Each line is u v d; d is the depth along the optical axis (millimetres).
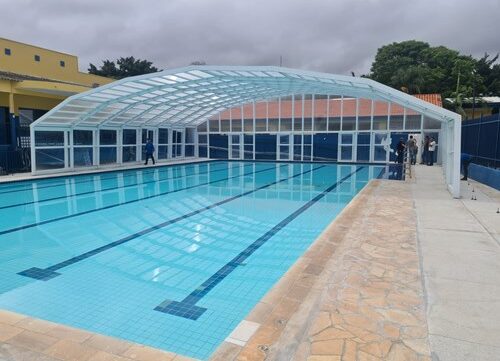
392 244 5551
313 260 4887
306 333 3125
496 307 3529
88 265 5980
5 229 8227
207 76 14508
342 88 15391
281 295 3857
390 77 42250
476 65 43844
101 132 18781
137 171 19344
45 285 5160
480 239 5777
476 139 15867
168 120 22906
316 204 10977
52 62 23406
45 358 2879
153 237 7562
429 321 3285
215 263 6078
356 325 3236
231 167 21906
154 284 5199
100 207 10586
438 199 9375
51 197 12008
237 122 26516
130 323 4098
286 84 16547
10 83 16750
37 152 15375
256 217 9320
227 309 4449
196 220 9023
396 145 22828
